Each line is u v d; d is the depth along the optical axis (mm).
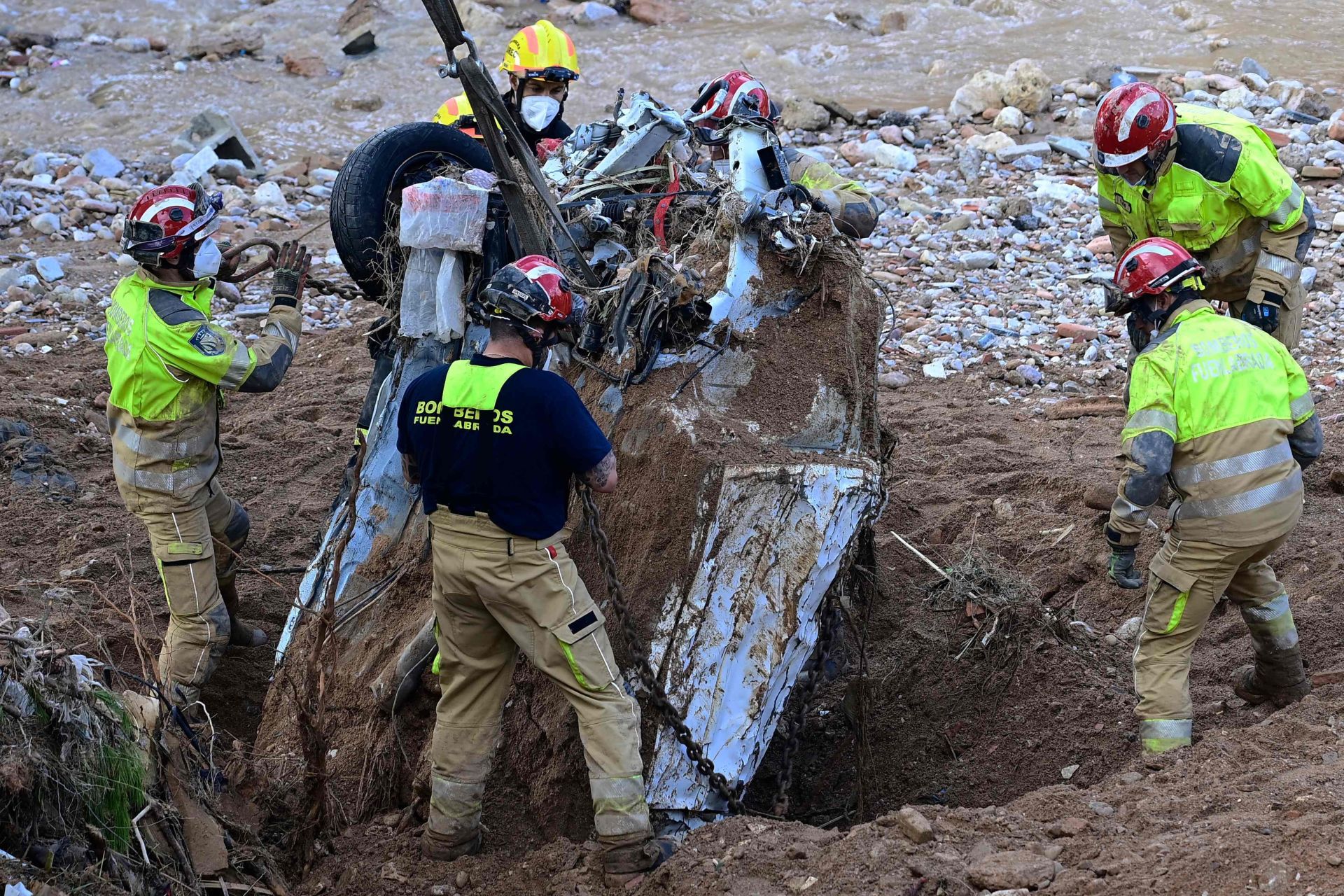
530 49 26141
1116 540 17844
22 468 29250
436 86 70812
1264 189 21734
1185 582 17531
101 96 68688
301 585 20672
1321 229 44062
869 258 44219
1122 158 21828
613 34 78250
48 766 13586
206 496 20141
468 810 16297
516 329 15336
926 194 50438
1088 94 61156
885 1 81062
